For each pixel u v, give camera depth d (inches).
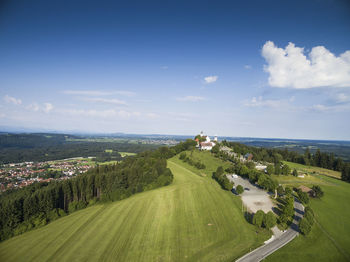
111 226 2856.8
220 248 2199.8
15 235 2881.4
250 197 3538.4
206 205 3280.0
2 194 4301.2
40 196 3474.4
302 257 2030.0
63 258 2214.6
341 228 2625.5
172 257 2112.5
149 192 4151.1
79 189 4237.2
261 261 1968.5
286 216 2647.6
